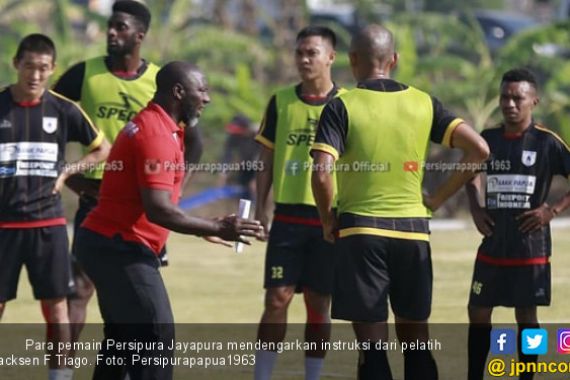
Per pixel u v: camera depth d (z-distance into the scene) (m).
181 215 19.59
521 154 24.45
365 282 20.67
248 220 19.78
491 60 83.75
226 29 81.56
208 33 74.12
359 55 21.28
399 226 20.67
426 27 74.00
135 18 26.84
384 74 21.28
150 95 27.19
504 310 32.28
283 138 25.84
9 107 23.80
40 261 23.97
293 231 25.39
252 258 45.25
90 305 34.41
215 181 66.94
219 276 40.31
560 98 67.38
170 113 20.34
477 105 66.50
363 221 20.67
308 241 25.42
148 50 72.00
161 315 20.33
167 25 74.94
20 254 23.95
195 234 19.78
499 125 25.09
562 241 48.31
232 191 63.25
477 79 67.06
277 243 25.42
